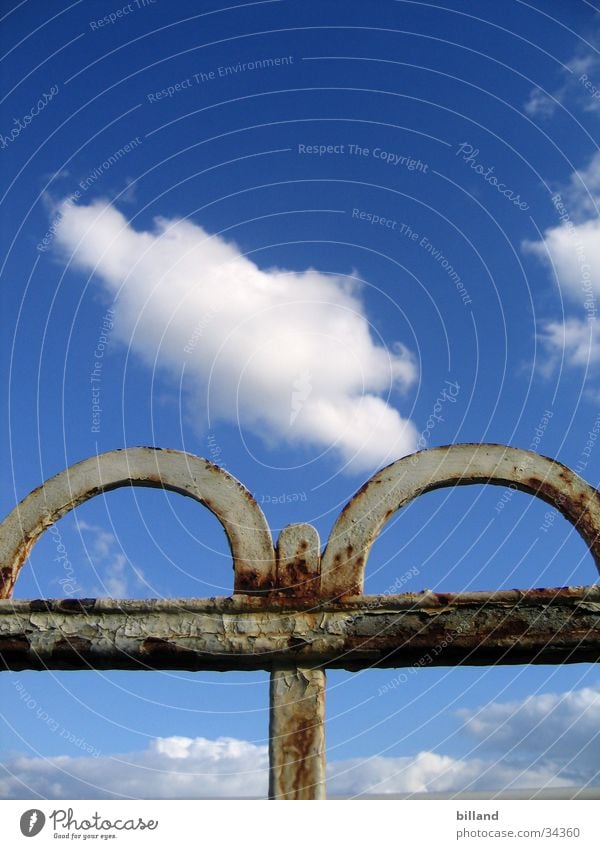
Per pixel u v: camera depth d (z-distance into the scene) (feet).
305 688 16.29
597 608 16.38
